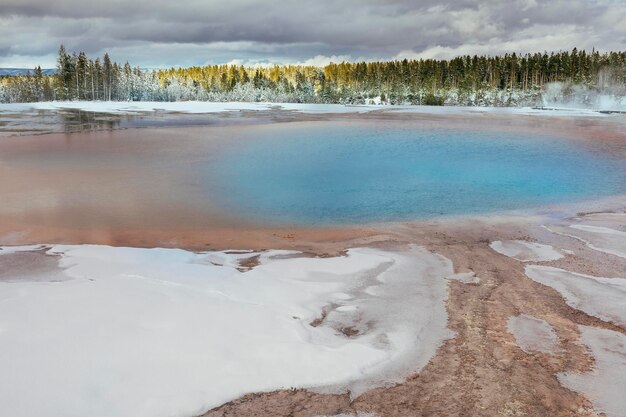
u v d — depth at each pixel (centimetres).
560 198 1788
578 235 1291
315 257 1106
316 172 2280
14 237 1265
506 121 5003
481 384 605
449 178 2159
